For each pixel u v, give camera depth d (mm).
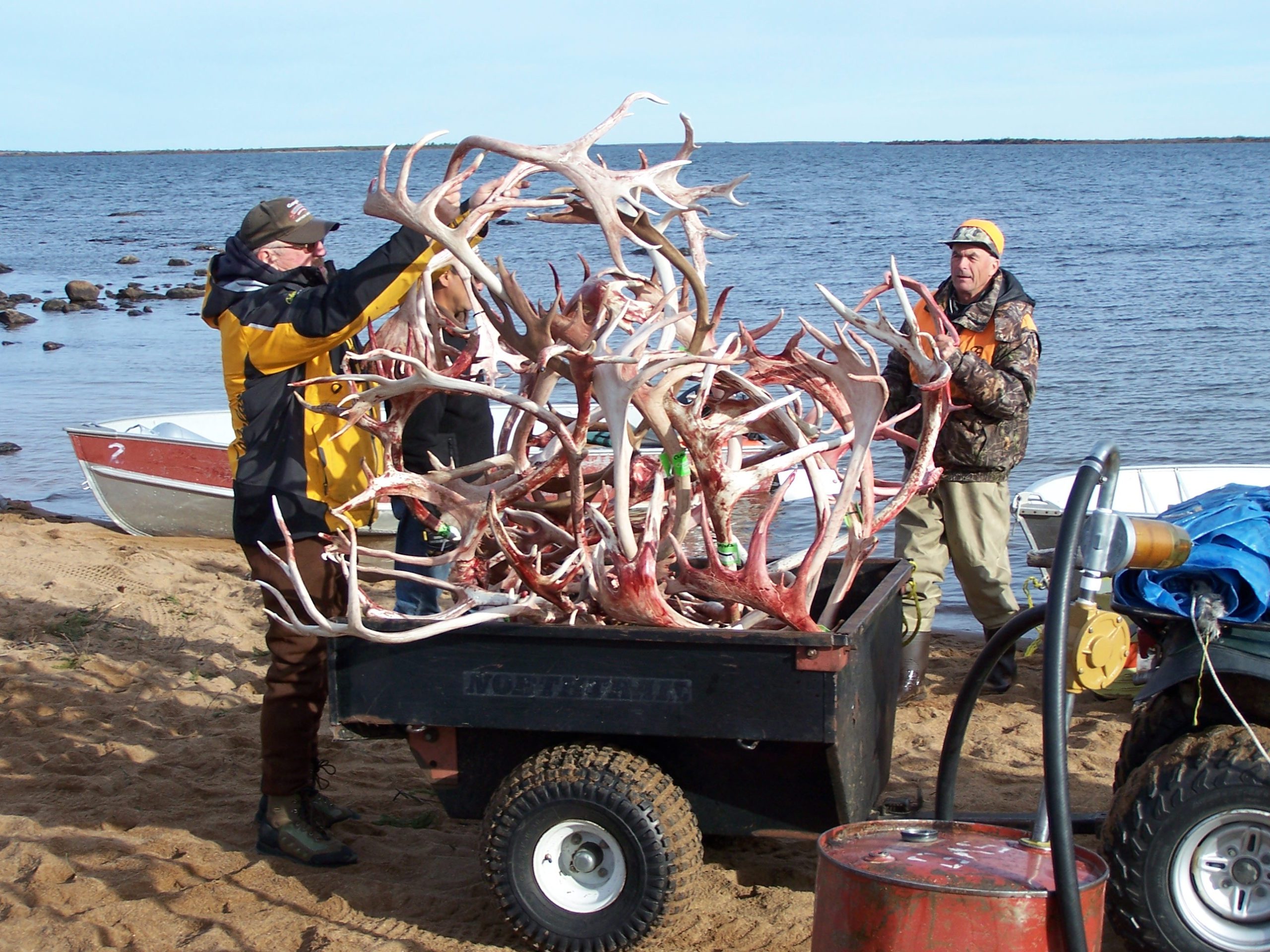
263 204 4203
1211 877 3252
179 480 9883
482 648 3494
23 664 6293
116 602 7574
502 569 4098
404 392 3809
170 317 28000
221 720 5613
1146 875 3252
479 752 3725
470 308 4836
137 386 18656
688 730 3338
